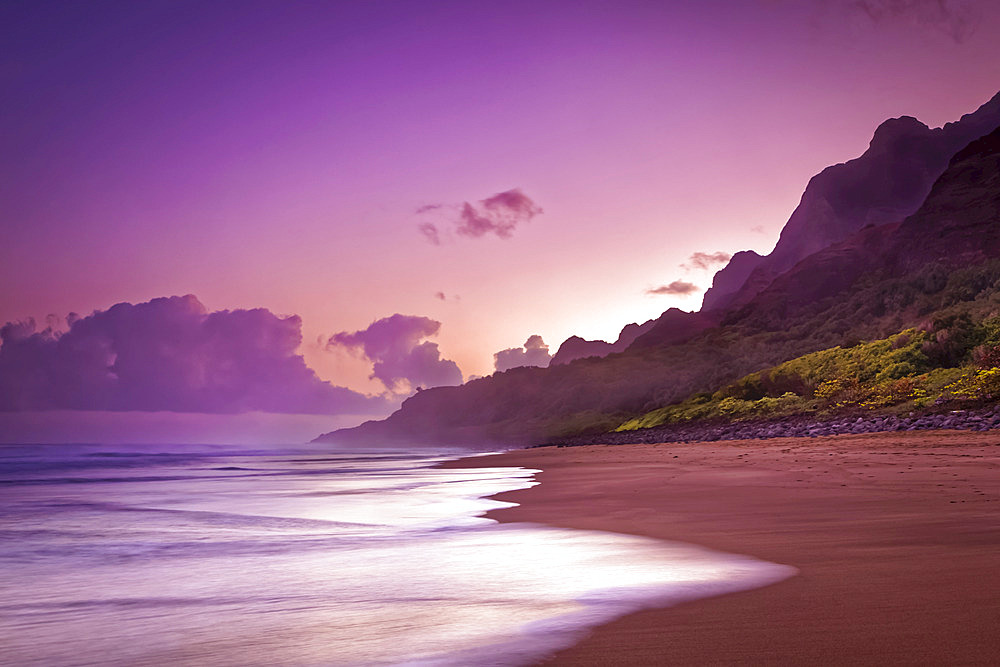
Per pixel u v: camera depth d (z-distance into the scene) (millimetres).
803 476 17688
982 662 3795
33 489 24688
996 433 25359
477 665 4125
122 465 52375
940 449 22578
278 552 9484
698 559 7535
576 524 11258
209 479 31266
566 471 27750
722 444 38062
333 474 34906
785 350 76750
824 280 108500
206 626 5477
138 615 5977
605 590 6094
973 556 6898
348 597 6367
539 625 4980
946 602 5098
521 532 10586
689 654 4152
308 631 5180
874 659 3920
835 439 31359
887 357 44250
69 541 10984
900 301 71625
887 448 24844
